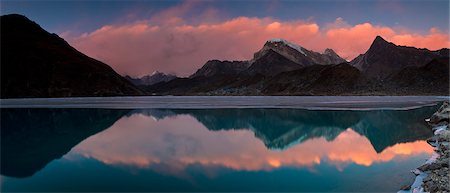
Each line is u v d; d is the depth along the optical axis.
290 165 18.75
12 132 33.69
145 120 43.72
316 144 25.38
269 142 26.67
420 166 16.78
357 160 19.52
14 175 17.33
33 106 71.06
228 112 54.28
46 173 17.69
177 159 20.53
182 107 67.69
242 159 20.34
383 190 13.88
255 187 15.08
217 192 14.56
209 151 22.94
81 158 21.05
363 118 43.00
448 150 19.42
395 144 24.67
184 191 14.69
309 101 93.19
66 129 35.47
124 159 20.62
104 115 51.09
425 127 34.22
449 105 40.41
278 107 63.62
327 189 14.45
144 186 15.38
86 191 14.84
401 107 60.59
